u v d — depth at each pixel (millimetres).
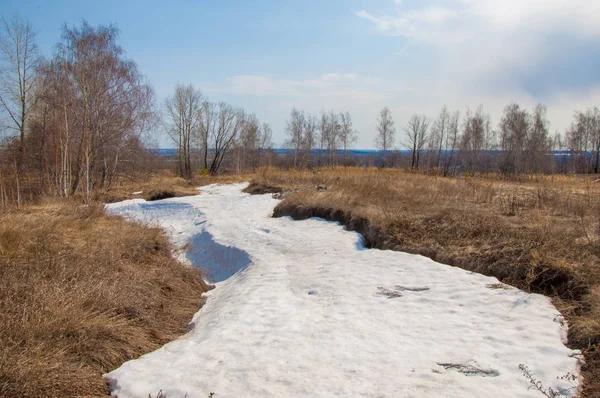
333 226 11070
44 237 8273
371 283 6758
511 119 43062
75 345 4641
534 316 5066
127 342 5113
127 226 11594
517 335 4609
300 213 12820
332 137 53188
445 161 49594
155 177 32375
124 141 25375
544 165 40094
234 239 10961
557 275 6031
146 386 4062
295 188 17781
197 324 6117
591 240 7000
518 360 4066
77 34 20891
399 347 4492
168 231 13633
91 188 23234
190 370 4289
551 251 6738
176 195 20203
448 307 5574
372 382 3766
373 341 4688
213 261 10375
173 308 6840
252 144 53375
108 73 21547
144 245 9812
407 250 8398
